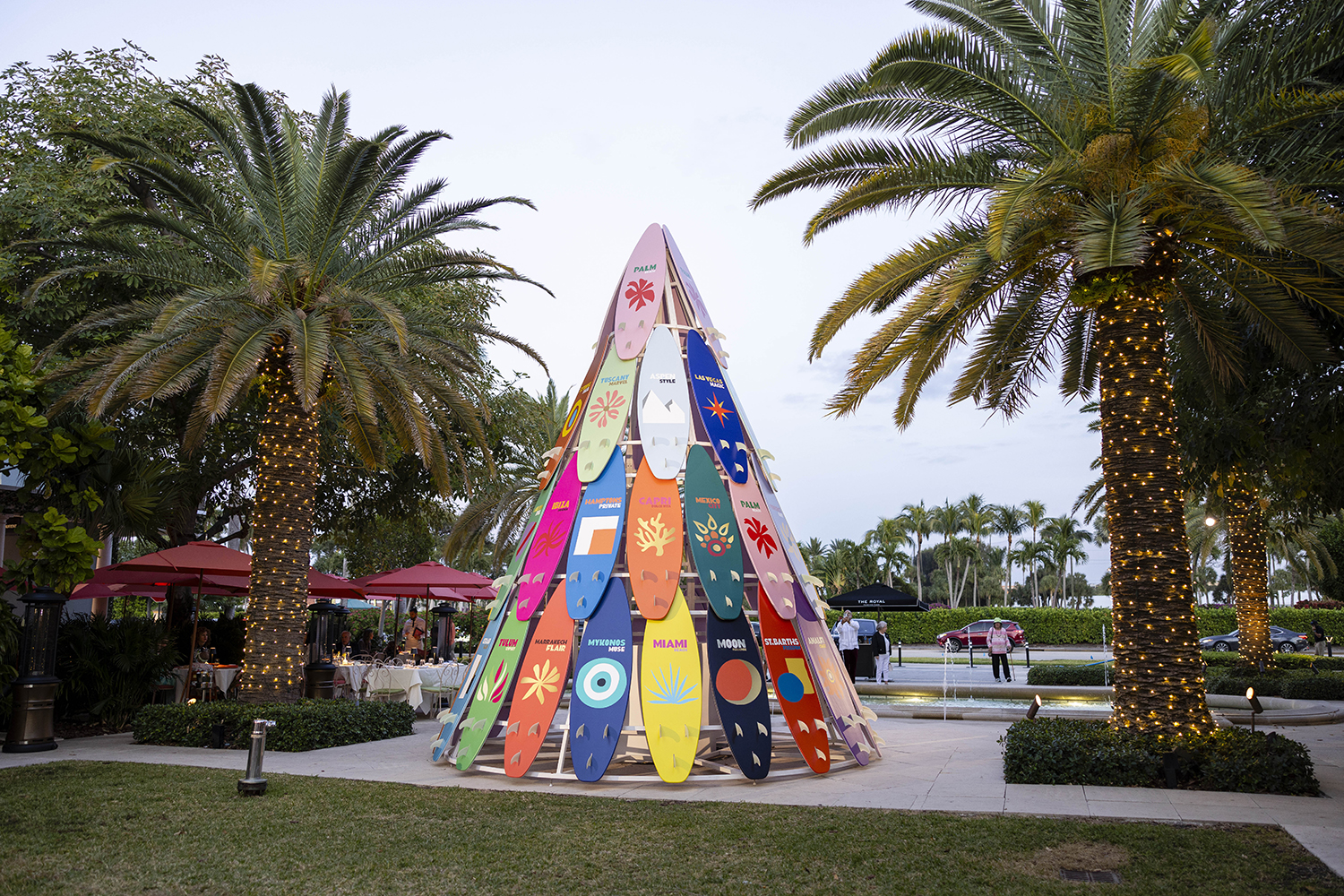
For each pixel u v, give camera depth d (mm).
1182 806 8773
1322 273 10852
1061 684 24203
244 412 20891
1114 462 10852
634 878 6543
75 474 16172
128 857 7172
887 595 28891
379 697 18969
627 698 10641
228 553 16844
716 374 13219
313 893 6258
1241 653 23984
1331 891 6023
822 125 11688
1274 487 17047
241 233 14547
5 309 17859
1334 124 10719
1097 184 10461
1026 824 7961
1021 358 15031
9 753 12906
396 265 15367
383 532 32281
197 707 13891
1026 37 11453
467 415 15516
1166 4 10898
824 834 7723
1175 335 13648
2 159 18484
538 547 12508
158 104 20078
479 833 7879
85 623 17188
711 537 11625
